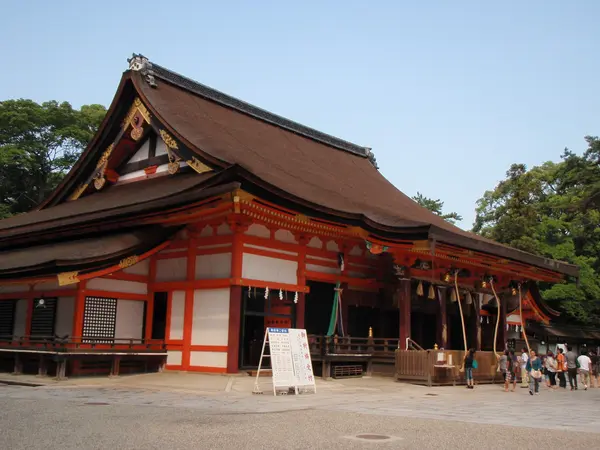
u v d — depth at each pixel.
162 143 30.77
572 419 15.25
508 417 15.15
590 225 58.81
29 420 12.47
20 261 24.91
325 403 17.17
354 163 43.19
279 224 25.66
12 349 24.28
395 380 26.19
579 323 58.25
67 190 34.12
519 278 37.81
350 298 30.47
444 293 31.25
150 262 27.53
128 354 24.03
